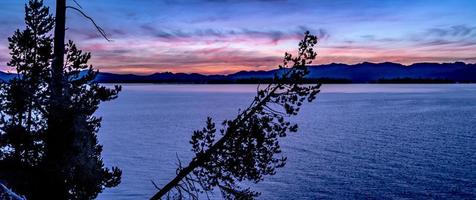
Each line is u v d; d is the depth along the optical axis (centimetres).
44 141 943
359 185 5128
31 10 1004
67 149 920
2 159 961
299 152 7775
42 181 927
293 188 4947
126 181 5178
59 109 885
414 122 13438
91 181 992
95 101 938
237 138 859
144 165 6397
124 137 9994
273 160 867
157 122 14050
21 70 954
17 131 921
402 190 4841
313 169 6097
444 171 5878
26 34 958
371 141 9231
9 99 932
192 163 903
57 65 902
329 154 7519
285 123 852
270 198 4516
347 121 14150
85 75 960
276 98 836
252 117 866
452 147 8125
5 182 902
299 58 823
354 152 7725
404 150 7881
